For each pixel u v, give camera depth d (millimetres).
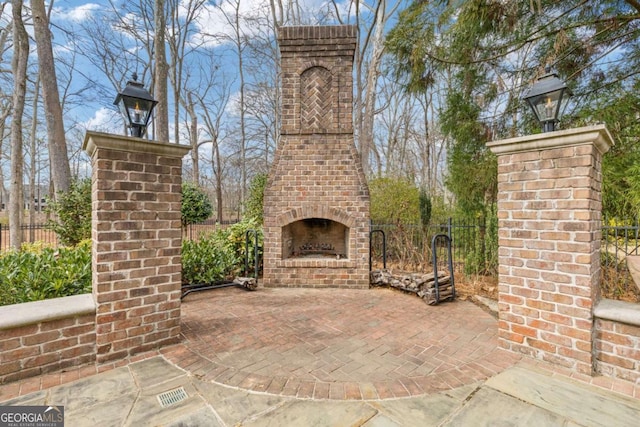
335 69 5848
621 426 2021
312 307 4617
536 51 4871
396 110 18484
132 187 2967
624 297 4828
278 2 14258
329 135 5859
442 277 5125
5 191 27797
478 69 5137
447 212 10391
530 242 2938
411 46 4965
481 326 3863
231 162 22656
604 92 4477
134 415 2133
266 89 18797
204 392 2420
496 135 5438
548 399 2320
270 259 5840
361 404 2283
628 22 4086
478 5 4203
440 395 2391
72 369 2695
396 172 17828
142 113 3117
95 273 2832
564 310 2727
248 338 3459
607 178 4250
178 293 3303
